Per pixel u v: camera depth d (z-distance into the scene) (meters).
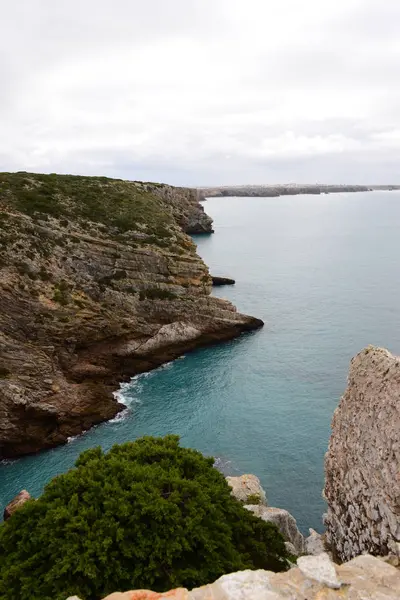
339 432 23.73
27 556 17.20
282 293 91.81
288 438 43.75
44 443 44.72
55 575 15.66
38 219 63.69
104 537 16.84
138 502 18.12
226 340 69.31
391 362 20.33
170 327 64.75
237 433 45.00
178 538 17.28
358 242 154.75
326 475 24.80
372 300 84.62
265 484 37.62
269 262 122.69
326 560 12.29
